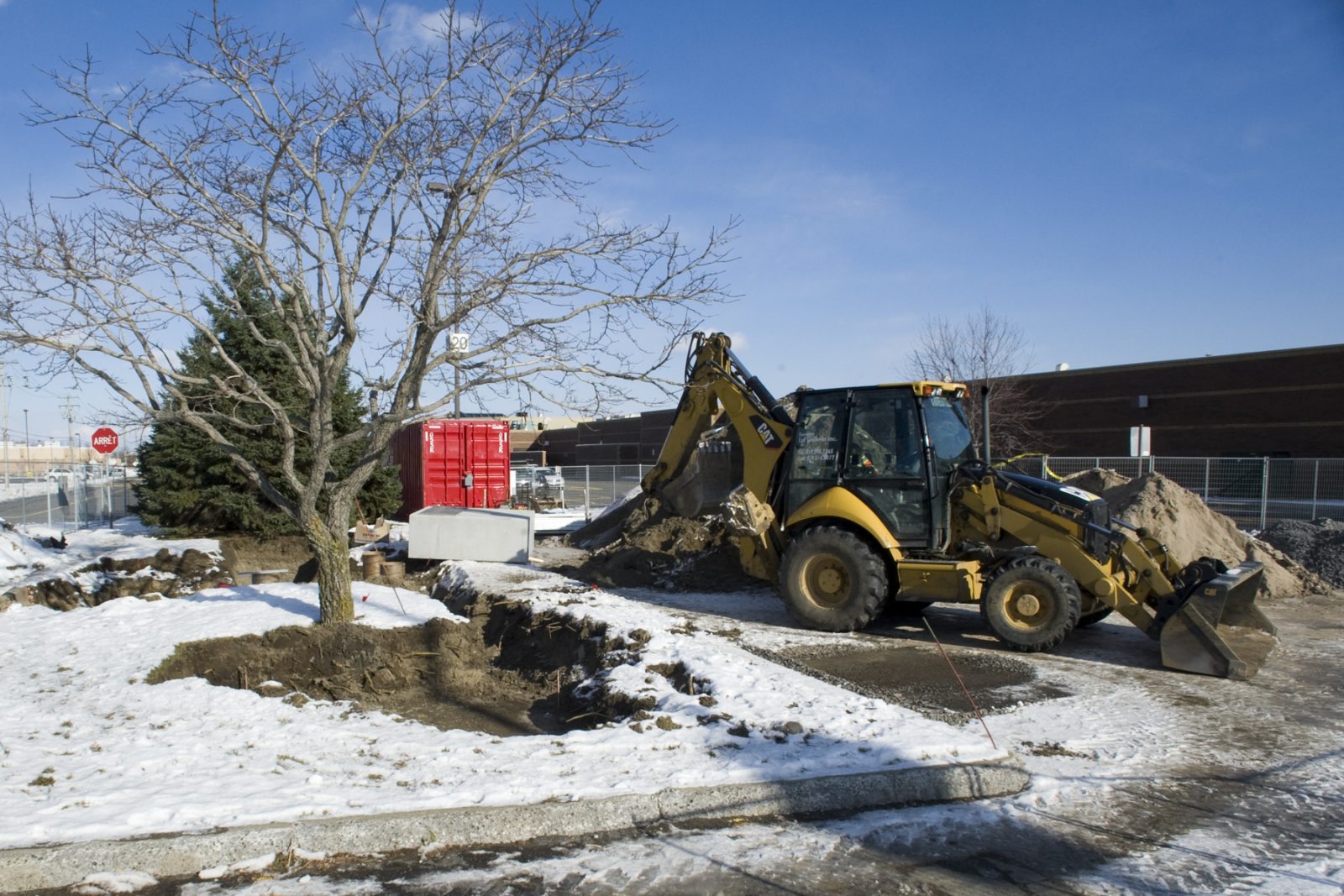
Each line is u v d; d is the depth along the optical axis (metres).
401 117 8.55
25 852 4.25
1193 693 7.74
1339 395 29.19
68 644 9.02
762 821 5.01
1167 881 4.38
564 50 8.47
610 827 4.87
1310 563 14.71
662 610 11.63
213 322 17.59
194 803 4.83
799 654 9.05
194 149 8.48
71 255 7.91
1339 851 4.72
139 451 21.16
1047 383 37.19
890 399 10.21
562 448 51.03
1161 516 13.62
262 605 10.48
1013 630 9.18
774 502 11.05
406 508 25.39
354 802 4.87
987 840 4.82
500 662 9.98
